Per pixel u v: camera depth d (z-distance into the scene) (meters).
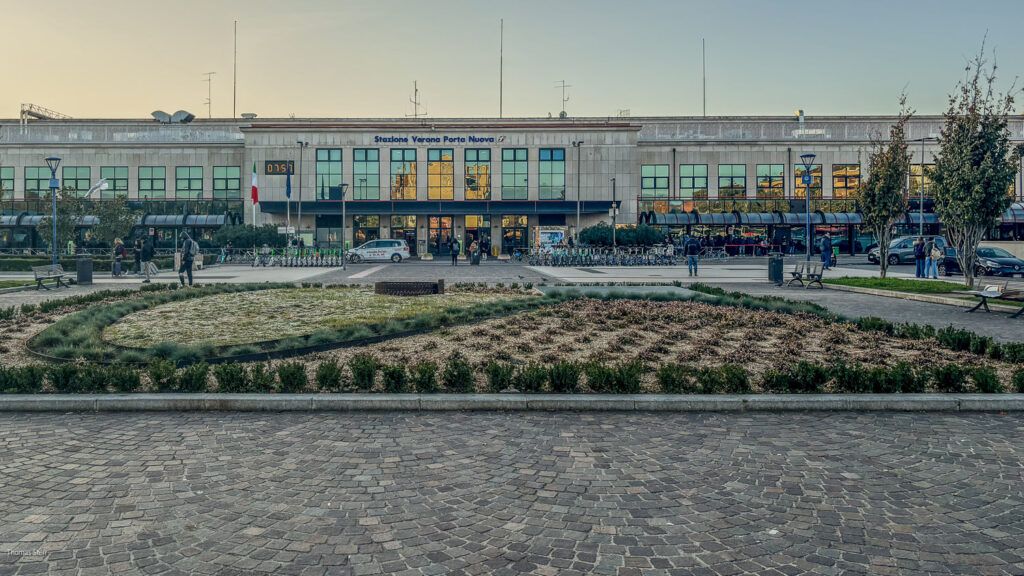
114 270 28.77
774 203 53.72
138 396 7.38
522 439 6.23
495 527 4.34
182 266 20.86
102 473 5.29
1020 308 15.14
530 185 52.19
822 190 54.12
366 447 5.99
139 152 54.09
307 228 53.00
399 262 44.47
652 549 4.04
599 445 6.05
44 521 4.39
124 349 10.16
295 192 51.53
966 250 19.81
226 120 55.22
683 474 5.29
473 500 4.77
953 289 19.50
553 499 4.79
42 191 53.62
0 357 10.00
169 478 5.19
